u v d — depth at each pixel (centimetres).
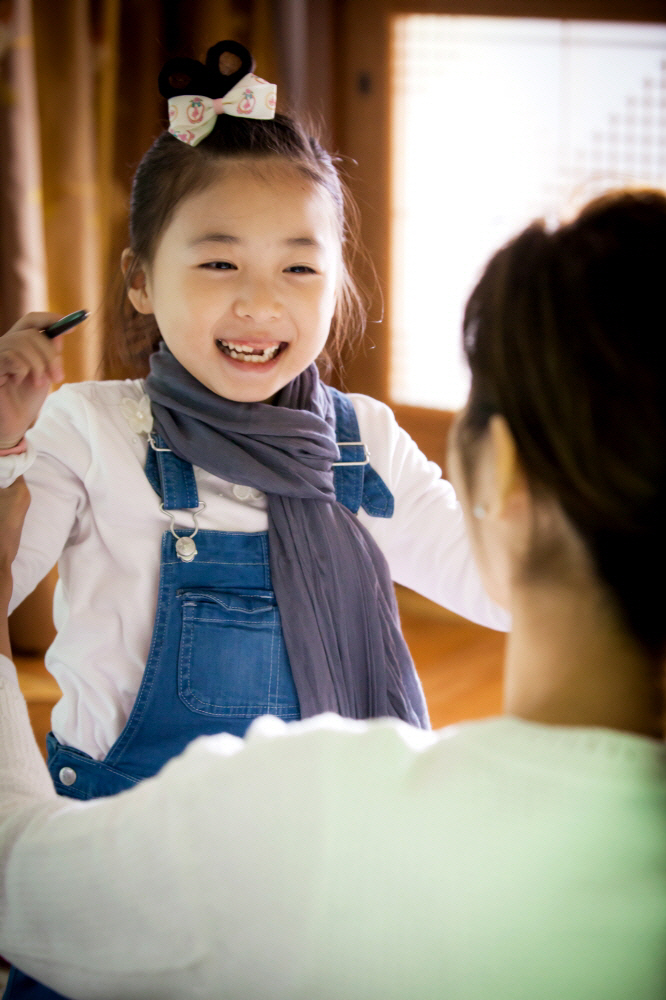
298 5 305
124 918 57
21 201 257
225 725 94
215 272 93
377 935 52
